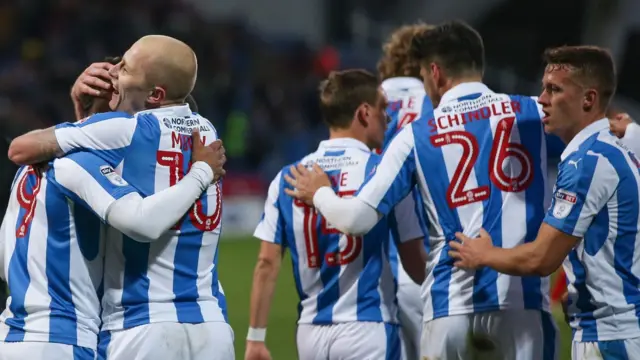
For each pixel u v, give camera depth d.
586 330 13.07
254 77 72.31
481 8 77.88
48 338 11.89
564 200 12.78
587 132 13.16
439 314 14.00
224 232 60.50
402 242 15.65
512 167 13.93
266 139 66.75
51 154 12.21
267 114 69.62
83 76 13.32
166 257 12.42
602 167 12.65
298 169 15.36
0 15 66.00
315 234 15.34
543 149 14.13
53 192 12.17
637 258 12.85
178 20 70.44
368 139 15.98
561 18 75.44
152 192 12.45
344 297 15.25
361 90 15.76
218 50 69.88
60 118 58.97
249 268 44.38
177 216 12.09
